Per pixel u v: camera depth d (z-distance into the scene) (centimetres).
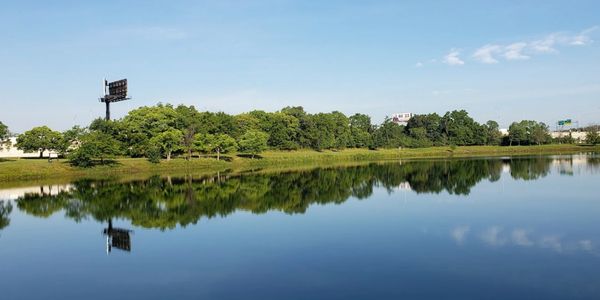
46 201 5253
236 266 2464
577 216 3641
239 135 13562
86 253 2850
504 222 3453
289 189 6156
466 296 1942
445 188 5747
